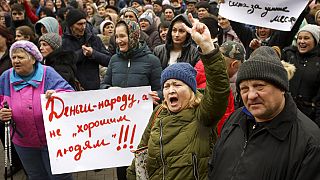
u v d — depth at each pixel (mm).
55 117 3826
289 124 2016
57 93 3814
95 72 5414
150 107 3994
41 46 4746
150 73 4289
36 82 3820
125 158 3986
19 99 3824
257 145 2068
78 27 5367
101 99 3926
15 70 3789
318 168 1912
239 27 5473
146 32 7695
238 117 2281
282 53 4793
